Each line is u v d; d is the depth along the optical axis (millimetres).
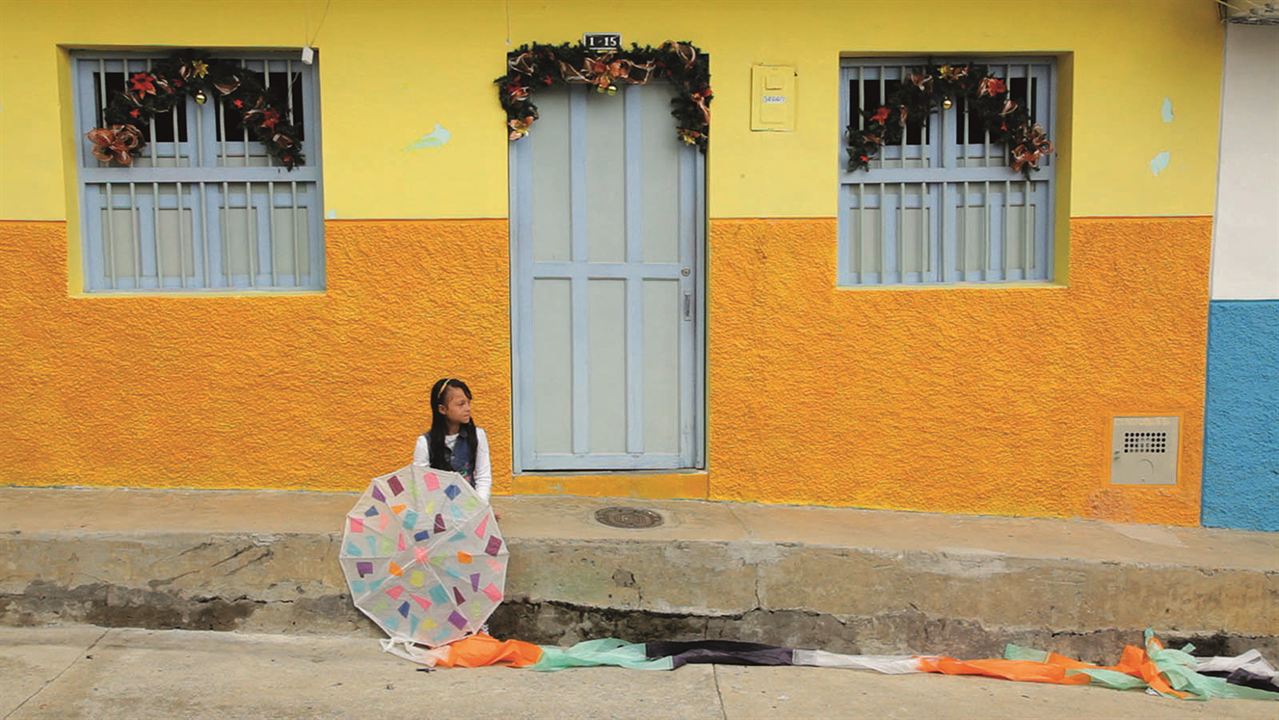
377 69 5820
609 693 4703
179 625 5172
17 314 5793
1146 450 6160
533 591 5234
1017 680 5145
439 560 4992
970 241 6219
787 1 5902
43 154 5734
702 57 5898
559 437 6164
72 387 5852
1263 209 6098
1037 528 5953
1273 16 5793
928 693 4902
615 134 6047
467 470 5332
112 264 5980
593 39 5863
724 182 5957
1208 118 6035
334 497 5891
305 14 5766
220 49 5824
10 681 4539
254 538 5180
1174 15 5988
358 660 4926
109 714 4281
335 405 5945
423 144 5863
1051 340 6090
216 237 6008
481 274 5930
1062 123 6098
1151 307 6098
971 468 6125
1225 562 5496
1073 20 5961
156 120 5938
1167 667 5129
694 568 5285
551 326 6113
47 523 5270
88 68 5879
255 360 5898
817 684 4926
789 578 5320
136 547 5145
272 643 5086
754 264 5996
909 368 6070
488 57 5848
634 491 6094
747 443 6070
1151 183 6043
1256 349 6141
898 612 5352
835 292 6016
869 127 6082
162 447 5918
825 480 6105
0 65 5691
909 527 5797
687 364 6164
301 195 6000
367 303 5906
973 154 6188
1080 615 5395
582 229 6070
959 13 5941
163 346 5867
